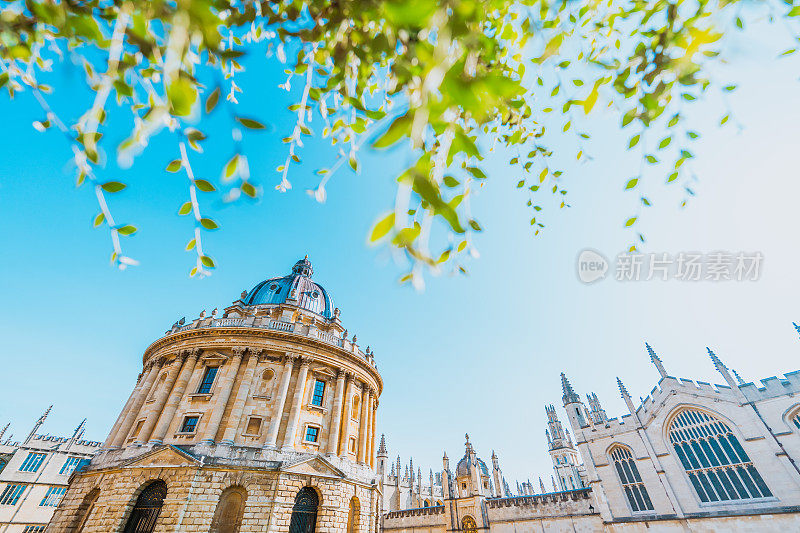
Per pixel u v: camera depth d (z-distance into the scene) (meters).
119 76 2.69
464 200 2.29
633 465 37.47
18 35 3.04
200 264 3.47
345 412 39.50
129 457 30.88
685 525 32.00
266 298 51.47
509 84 2.11
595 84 4.25
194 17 2.27
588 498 40.97
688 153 5.03
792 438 30.75
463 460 54.78
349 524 34.88
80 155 2.87
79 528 29.88
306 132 4.41
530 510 45.00
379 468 74.19
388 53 2.82
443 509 52.81
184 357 37.81
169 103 2.40
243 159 2.73
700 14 3.76
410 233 1.81
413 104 2.00
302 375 37.16
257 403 34.28
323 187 2.78
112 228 3.28
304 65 4.44
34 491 62.38
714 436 34.06
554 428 94.88
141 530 26.91
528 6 3.83
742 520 29.88
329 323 50.19
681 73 4.10
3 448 63.94
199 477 28.17
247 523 27.56
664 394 37.66
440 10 1.88
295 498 30.20
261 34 3.88
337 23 3.33
